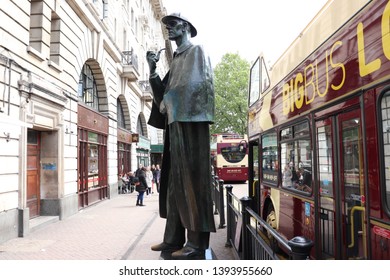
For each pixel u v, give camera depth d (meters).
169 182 3.81
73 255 7.05
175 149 3.40
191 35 3.81
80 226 10.38
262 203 7.71
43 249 7.59
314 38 4.65
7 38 8.48
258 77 8.16
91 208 14.52
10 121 7.82
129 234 9.20
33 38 10.46
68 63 12.59
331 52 4.10
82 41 14.16
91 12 14.77
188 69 3.38
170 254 3.69
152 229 9.90
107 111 18.34
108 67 18.36
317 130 4.55
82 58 14.19
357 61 3.50
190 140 3.35
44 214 11.45
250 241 5.12
